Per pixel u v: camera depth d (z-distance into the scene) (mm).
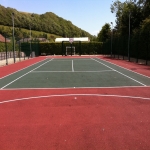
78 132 5215
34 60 31234
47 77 14367
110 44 39094
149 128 5395
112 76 14352
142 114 6457
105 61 27906
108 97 8586
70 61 28562
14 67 21594
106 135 5020
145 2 34188
